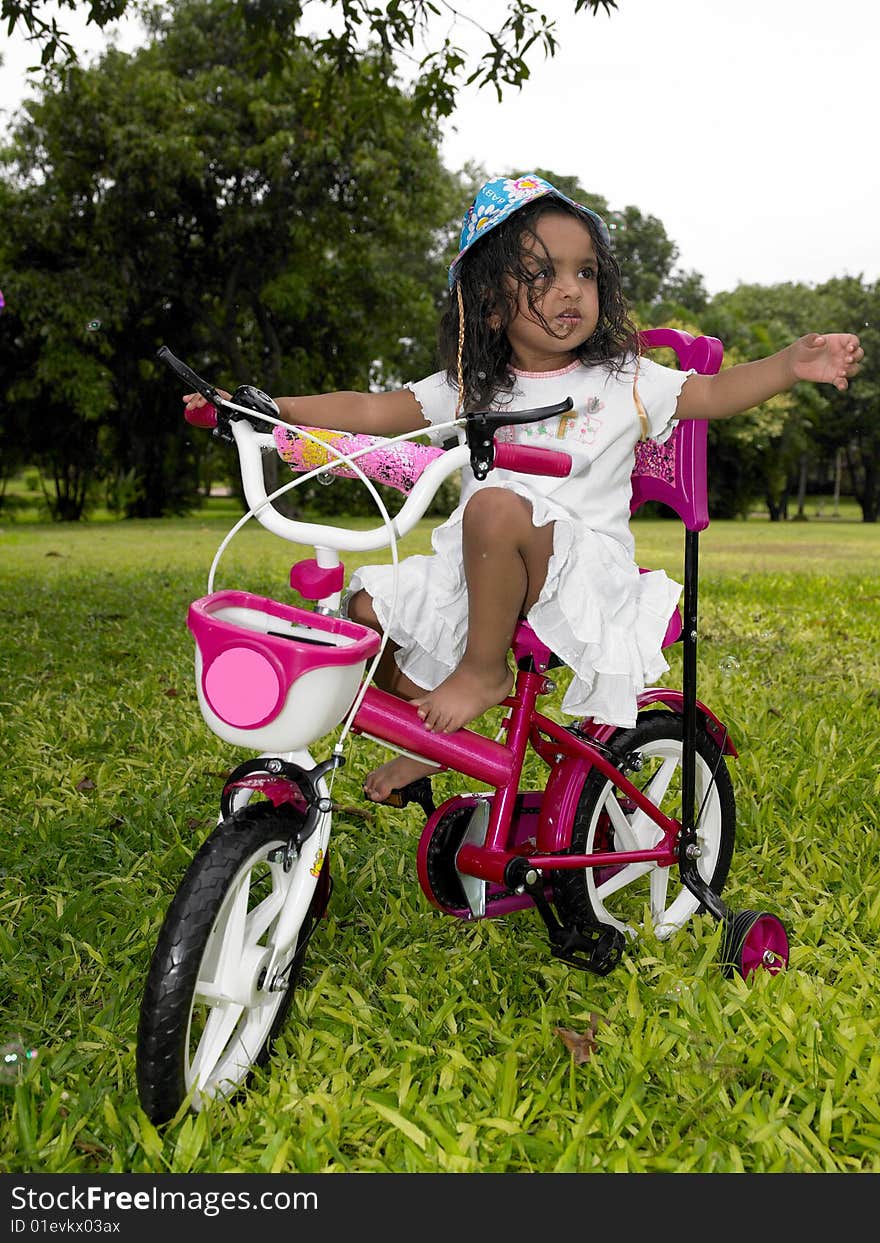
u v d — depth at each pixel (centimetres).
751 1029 182
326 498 2530
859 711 383
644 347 211
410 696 207
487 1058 176
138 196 1953
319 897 194
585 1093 168
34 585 768
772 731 353
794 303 3834
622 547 203
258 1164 153
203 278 2205
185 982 154
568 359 211
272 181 1938
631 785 215
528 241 200
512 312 203
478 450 163
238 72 1986
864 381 3600
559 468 171
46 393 2444
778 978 198
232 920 165
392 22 576
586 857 205
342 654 156
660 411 203
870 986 198
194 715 376
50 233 2036
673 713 229
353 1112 163
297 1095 166
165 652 495
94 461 2612
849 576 964
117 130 1859
